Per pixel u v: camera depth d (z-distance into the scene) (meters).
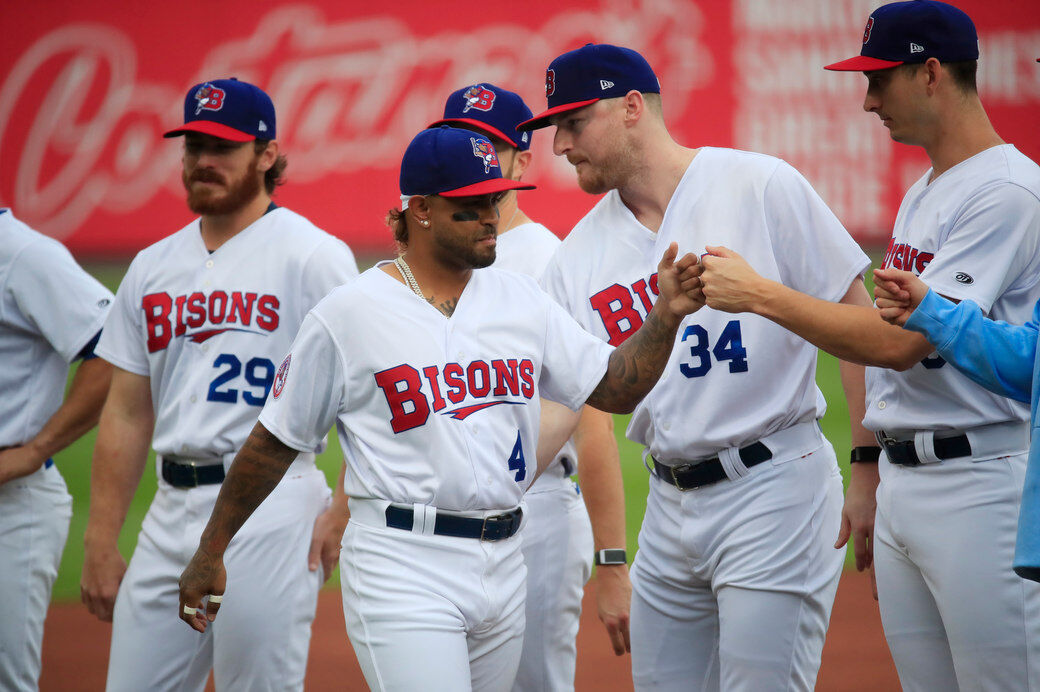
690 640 15.44
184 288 16.00
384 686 12.05
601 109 14.67
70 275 16.92
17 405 17.02
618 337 15.20
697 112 73.31
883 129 70.62
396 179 74.69
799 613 14.34
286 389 12.43
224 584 12.83
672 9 73.88
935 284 13.15
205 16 77.00
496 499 12.39
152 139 76.00
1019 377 11.16
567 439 15.24
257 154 16.16
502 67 75.31
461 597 12.18
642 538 15.71
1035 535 10.63
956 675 13.82
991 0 70.75
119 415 16.59
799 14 72.31
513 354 12.60
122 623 15.88
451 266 12.51
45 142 76.31
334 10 76.75
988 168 13.37
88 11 76.94
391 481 12.20
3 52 76.62
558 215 70.94
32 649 17.08
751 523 14.28
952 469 13.48
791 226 14.41
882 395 14.25
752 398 14.30
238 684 15.45
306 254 15.94
